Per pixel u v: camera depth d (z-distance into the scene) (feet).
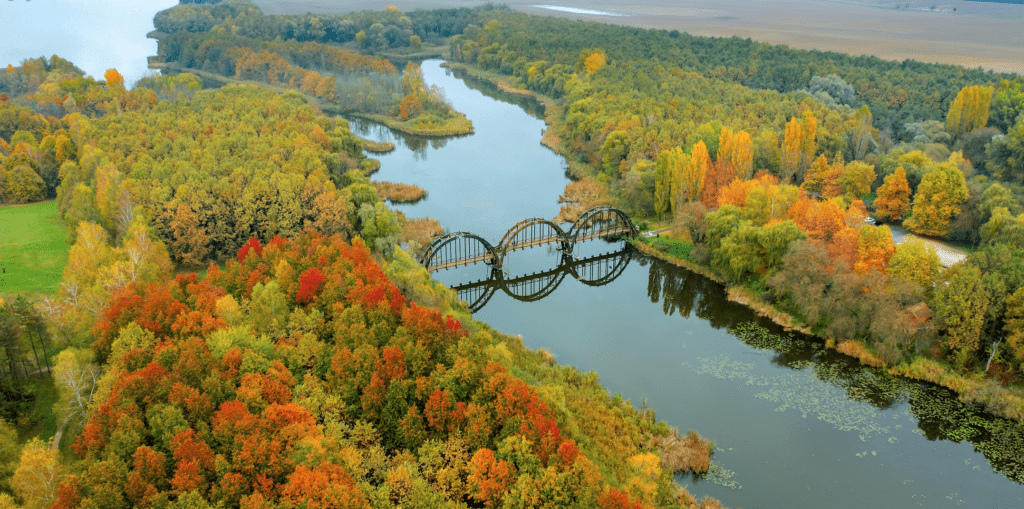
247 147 603.67
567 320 451.53
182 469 222.48
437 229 575.79
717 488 286.87
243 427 241.35
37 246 496.64
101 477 216.95
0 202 591.37
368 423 274.16
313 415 273.54
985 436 321.73
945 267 415.64
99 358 308.60
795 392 358.84
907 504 279.28
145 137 615.57
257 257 407.03
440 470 251.19
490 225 607.37
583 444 285.23
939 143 652.07
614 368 383.86
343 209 516.32
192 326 312.50
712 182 569.64
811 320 409.90
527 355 385.91
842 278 390.83
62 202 541.75
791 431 326.44
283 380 283.38
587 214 553.64
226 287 375.66
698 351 404.57
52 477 227.20
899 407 344.28
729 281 484.33
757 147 625.00
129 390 260.42
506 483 244.01
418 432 268.62
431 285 415.44
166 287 364.38
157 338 310.65
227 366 285.43
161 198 484.74
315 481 219.20
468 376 285.02
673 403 348.79
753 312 448.65
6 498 219.61
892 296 379.55
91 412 269.44
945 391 355.56
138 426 244.01
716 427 329.11
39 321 320.09
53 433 282.97
